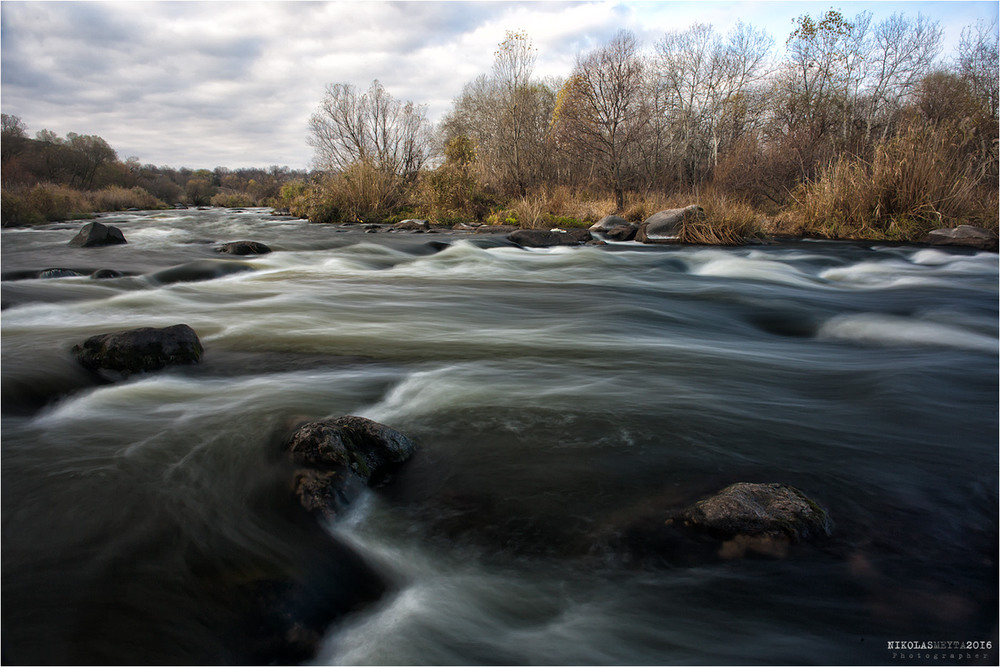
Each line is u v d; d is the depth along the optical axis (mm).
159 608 1886
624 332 5723
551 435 3066
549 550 2205
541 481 2627
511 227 17594
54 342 4750
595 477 2664
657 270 10758
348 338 5160
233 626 1846
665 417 3336
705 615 1898
